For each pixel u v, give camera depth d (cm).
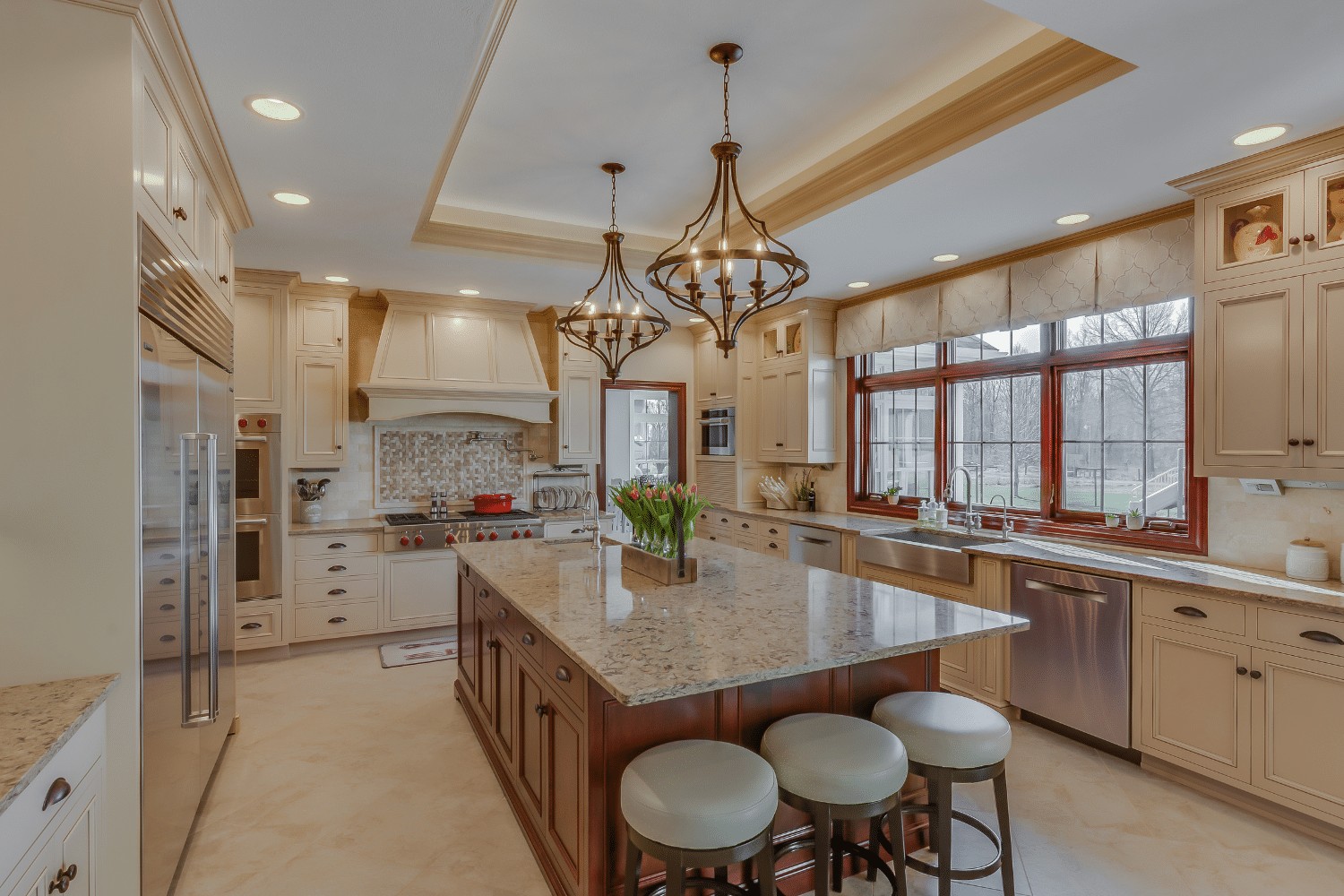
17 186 165
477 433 556
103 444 170
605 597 245
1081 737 322
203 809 263
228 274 307
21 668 165
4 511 164
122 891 173
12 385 165
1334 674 230
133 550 172
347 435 483
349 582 461
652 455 646
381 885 219
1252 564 302
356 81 210
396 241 367
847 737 186
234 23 181
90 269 169
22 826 124
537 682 235
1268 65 196
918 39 231
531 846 237
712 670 167
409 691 388
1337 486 274
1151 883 218
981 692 358
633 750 191
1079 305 351
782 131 299
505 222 405
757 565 310
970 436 448
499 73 250
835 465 543
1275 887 216
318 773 292
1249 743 254
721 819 154
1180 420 337
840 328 520
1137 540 345
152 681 185
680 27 223
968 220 331
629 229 432
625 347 610
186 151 226
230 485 307
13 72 165
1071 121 230
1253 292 267
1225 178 270
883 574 419
